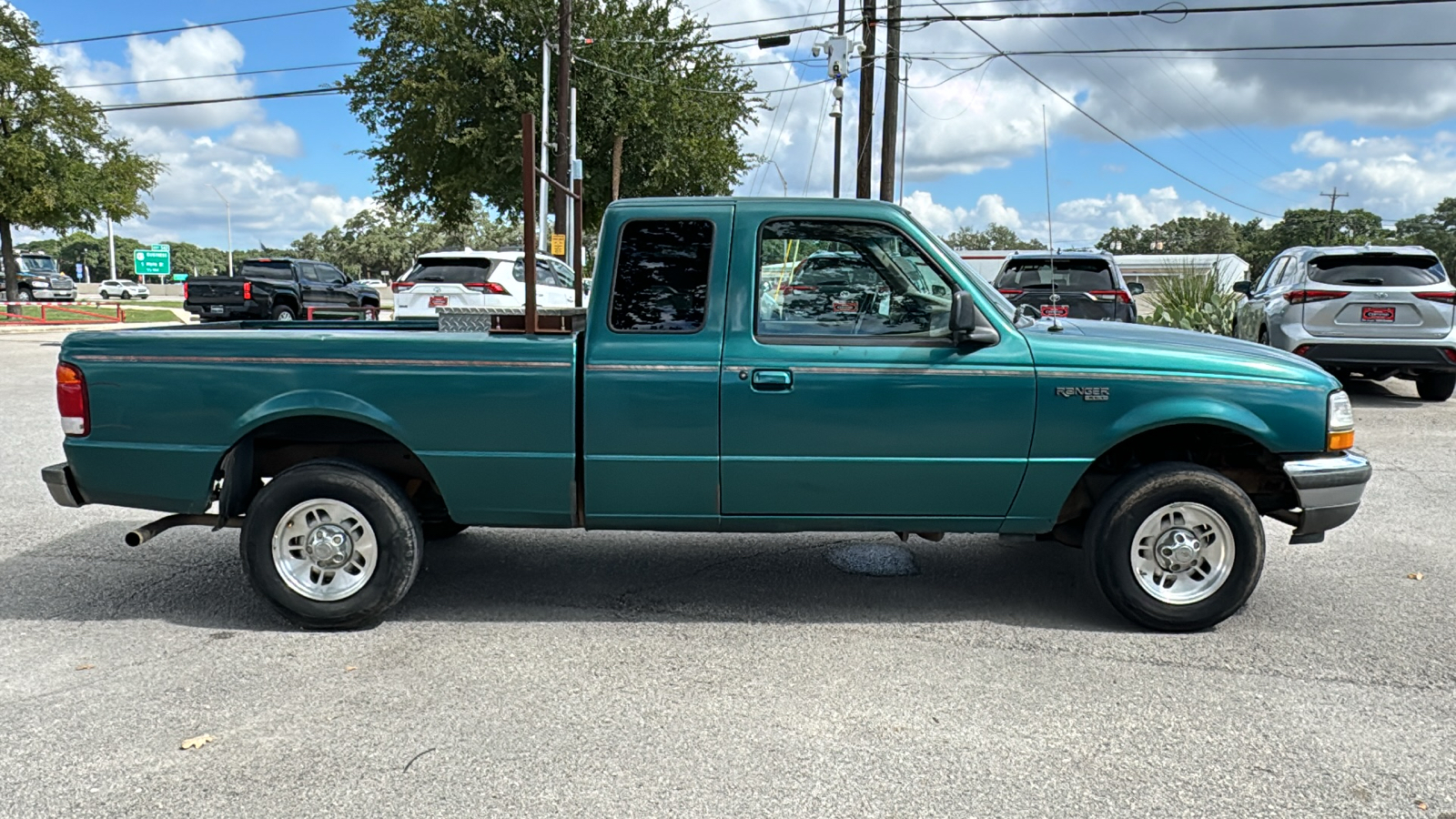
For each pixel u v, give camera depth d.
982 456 4.22
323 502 4.26
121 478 4.39
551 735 3.33
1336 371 12.02
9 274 28.53
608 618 4.53
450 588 4.96
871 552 5.65
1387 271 10.77
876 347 4.19
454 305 14.84
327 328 5.12
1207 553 4.29
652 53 26.28
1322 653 4.09
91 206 28.39
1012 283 12.78
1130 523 4.23
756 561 5.46
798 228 4.23
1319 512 4.32
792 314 4.24
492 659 4.02
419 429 4.26
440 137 24.92
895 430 4.19
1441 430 9.74
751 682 3.78
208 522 4.49
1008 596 4.86
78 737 3.30
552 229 24.98
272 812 2.84
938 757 3.18
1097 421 4.20
